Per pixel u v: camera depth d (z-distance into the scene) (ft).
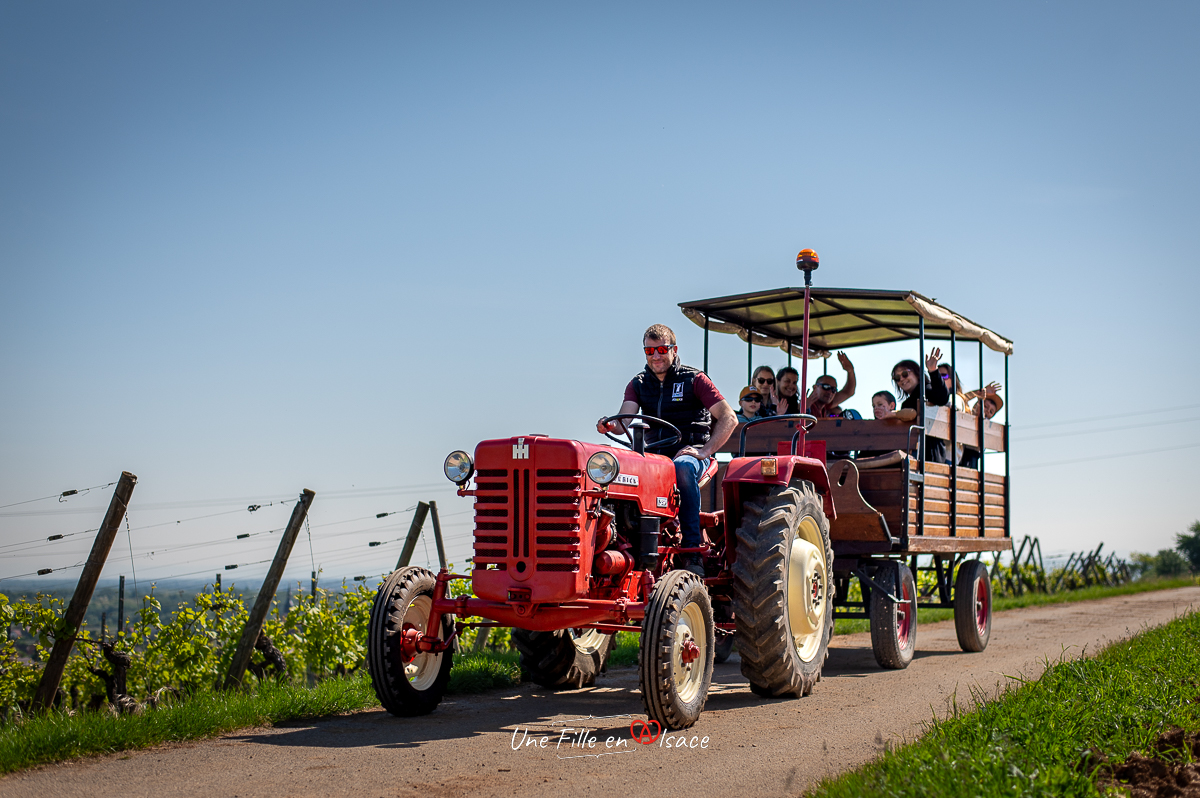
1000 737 14.24
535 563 17.71
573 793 13.48
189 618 28.53
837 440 27.71
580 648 23.52
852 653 31.40
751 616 20.20
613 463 17.39
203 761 15.31
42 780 14.15
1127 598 63.36
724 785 13.88
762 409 31.50
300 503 23.65
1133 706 16.97
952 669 26.50
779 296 28.99
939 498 28.60
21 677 23.95
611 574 18.45
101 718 17.03
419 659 19.98
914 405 29.60
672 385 21.80
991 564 72.95
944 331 33.58
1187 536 218.59
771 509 21.08
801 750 15.98
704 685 18.45
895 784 12.33
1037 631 38.65
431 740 16.89
